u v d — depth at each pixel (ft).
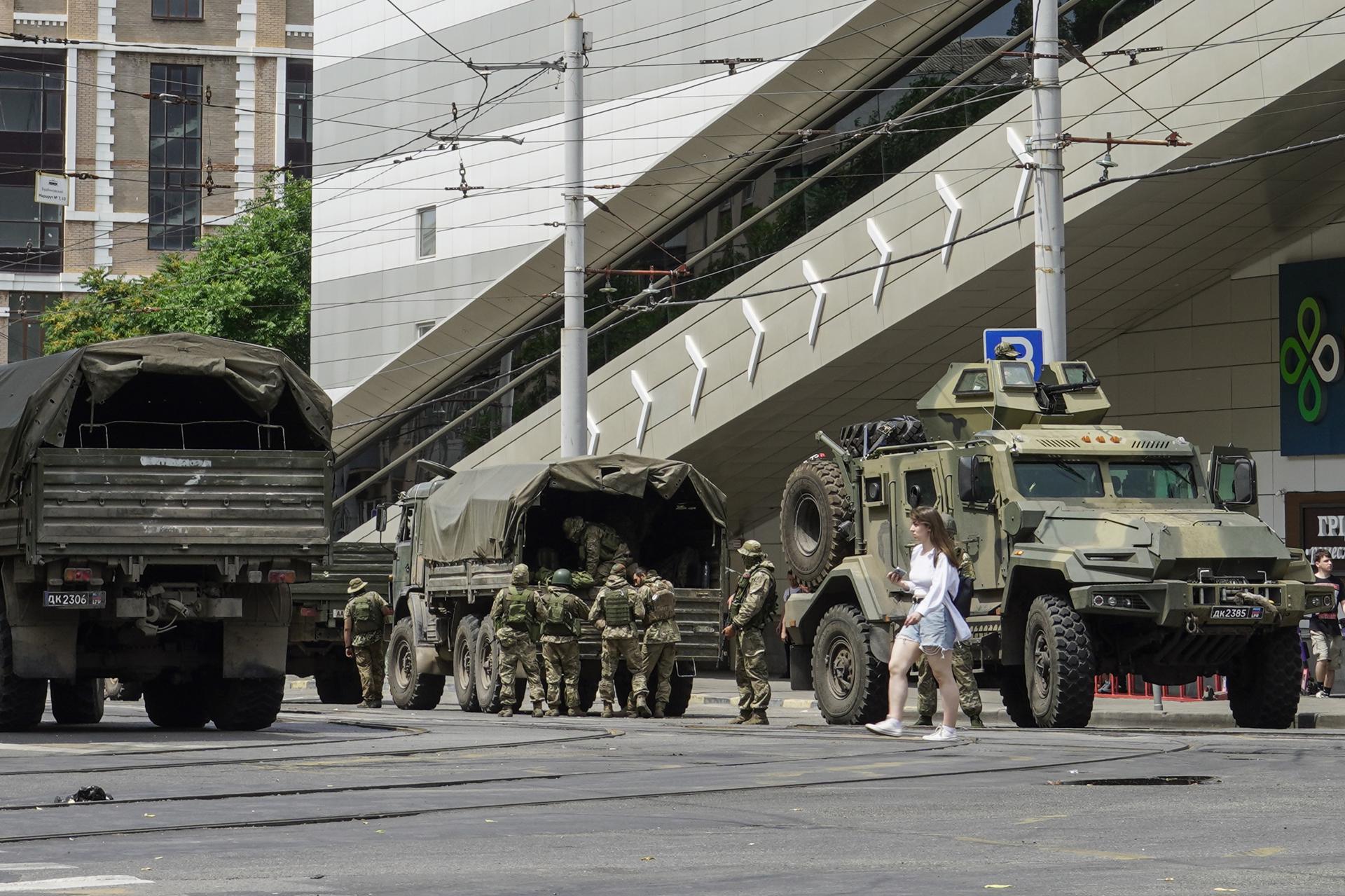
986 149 355.36
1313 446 381.81
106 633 203.41
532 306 483.10
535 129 489.67
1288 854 92.17
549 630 264.93
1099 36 353.31
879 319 379.14
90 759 153.48
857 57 392.06
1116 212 349.61
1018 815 110.42
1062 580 212.02
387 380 517.96
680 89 449.48
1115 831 102.27
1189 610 206.69
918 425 245.04
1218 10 327.06
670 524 300.40
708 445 427.74
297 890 80.28
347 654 329.11
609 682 265.13
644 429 436.76
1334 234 379.14
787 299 401.08
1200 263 387.96
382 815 110.52
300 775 138.51
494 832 102.63
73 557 187.21
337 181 556.92
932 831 102.68
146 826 104.94
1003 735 188.85
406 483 526.57
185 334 197.77
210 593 196.75
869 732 192.03
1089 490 222.89
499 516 279.69
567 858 91.50
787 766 146.41
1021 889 79.92
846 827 104.53
